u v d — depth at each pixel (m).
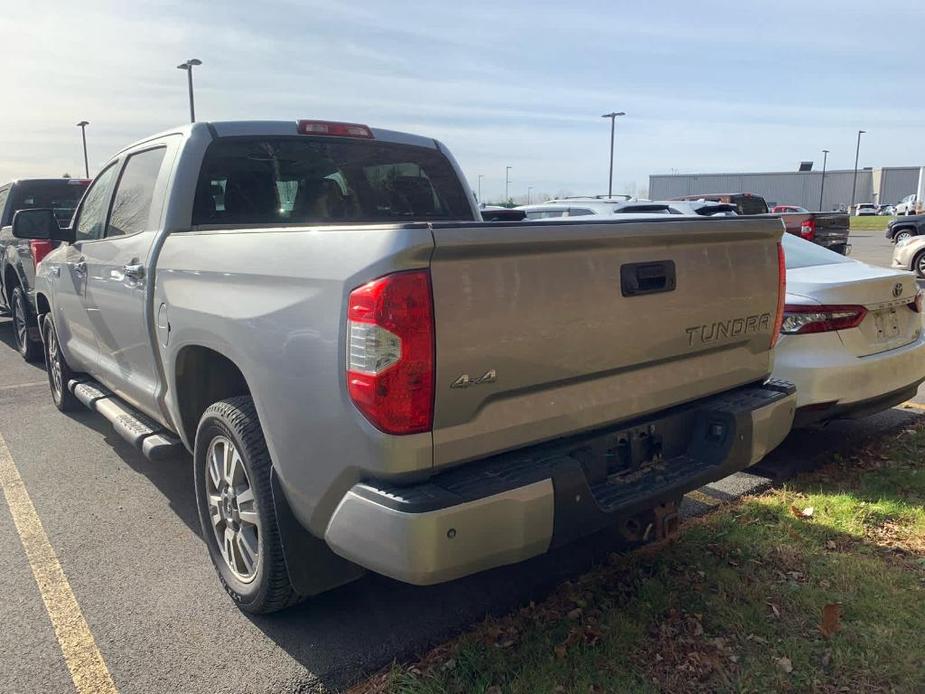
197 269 3.22
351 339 2.32
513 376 2.46
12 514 4.39
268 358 2.68
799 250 5.92
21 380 7.92
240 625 3.20
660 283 2.86
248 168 4.00
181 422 3.61
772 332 3.46
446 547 2.28
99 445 5.64
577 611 3.23
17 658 2.98
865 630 3.02
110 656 2.99
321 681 2.83
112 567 3.74
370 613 3.29
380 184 4.53
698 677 2.78
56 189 9.94
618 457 2.95
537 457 2.60
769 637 3.00
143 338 3.85
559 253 2.53
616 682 2.74
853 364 4.58
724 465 3.07
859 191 90.50
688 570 3.54
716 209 10.63
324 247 2.49
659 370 2.95
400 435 2.27
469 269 2.33
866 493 4.41
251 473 2.95
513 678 2.79
